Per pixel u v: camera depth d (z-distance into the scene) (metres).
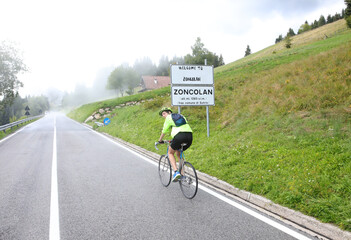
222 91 15.45
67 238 3.30
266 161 5.77
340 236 3.07
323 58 12.16
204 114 12.22
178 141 4.68
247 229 3.43
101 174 6.51
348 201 3.64
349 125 6.22
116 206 4.36
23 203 4.55
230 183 5.19
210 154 7.41
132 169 7.03
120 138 13.52
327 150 5.41
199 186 5.44
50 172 6.76
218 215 3.91
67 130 19.72
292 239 3.14
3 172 6.86
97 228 3.56
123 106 28.11
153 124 13.77
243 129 8.80
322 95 8.28
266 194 4.41
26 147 11.36
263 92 11.40
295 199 3.97
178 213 4.02
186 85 10.16
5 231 3.52
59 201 4.63
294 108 8.56
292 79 11.27
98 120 25.91
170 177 5.32
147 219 3.82
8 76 32.38
